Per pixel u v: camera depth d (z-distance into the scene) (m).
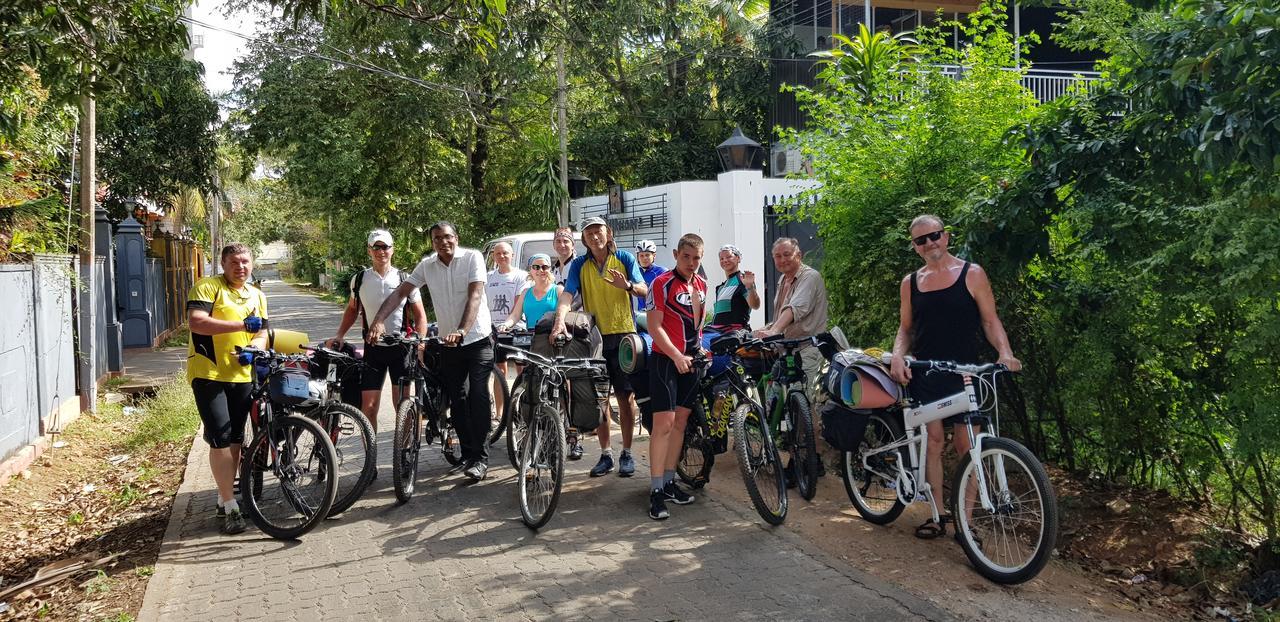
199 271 31.56
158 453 9.10
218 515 6.09
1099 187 5.70
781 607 4.45
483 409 6.85
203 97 21.28
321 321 26.09
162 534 6.25
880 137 7.40
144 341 18.12
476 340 6.79
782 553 5.19
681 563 5.07
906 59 8.53
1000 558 4.92
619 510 6.08
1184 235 5.24
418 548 5.47
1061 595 4.70
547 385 6.40
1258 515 5.88
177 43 7.29
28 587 5.51
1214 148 4.77
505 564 5.15
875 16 22.91
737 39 23.41
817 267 8.34
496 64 21.81
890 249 7.00
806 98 8.75
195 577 5.15
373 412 7.05
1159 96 5.15
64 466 8.83
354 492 6.04
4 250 9.52
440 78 22.47
